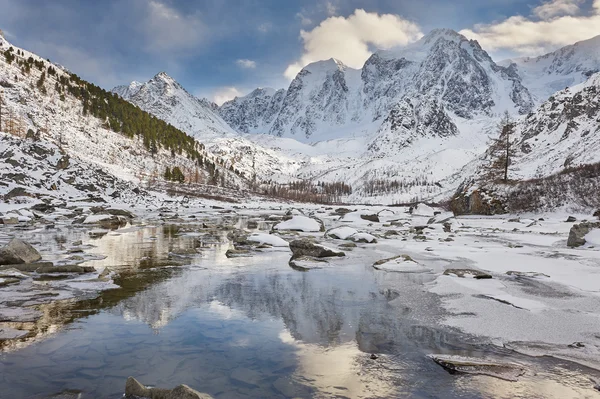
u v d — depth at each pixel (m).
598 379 5.75
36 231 29.08
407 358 6.55
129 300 10.30
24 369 5.98
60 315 8.90
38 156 71.12
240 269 15.12
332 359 6.50
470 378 5.76
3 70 144.50
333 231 27.41
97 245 21.88
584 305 9.70
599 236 20.81
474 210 54.28
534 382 5.64
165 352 6.75
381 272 14.56
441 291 11.42
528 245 22.33
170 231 31.05
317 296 10.91
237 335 7.67
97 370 5.97
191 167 164.12
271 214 66.25
